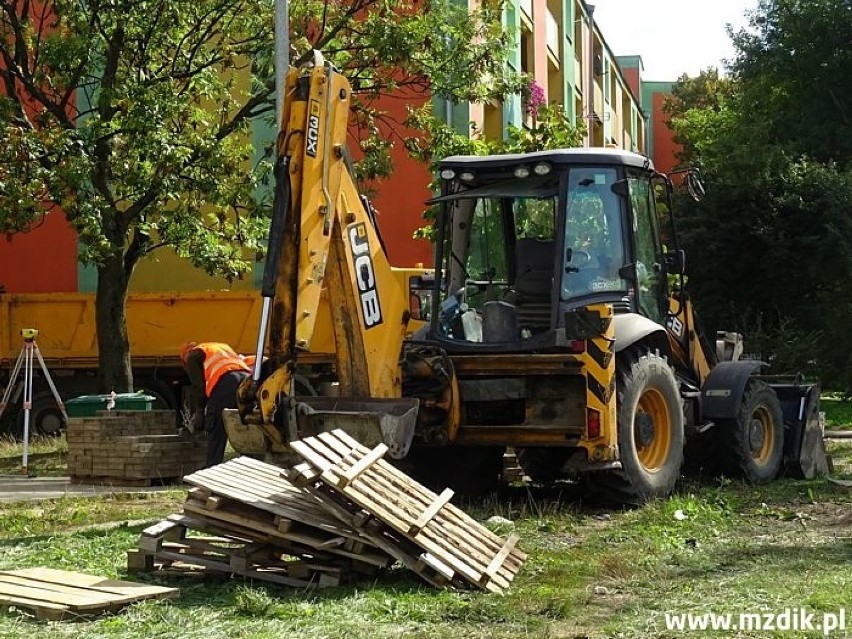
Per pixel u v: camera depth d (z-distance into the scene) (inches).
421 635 236.5
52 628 243.1
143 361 859.4
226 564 292.2
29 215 640.4
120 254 710.5
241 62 902.4
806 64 1382.9
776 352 1033.5
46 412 855.7
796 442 514.3
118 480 544.4
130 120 645.9
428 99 826.8
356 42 725.9
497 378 420.2
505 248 448.5
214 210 834.8
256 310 851.4
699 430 468.1
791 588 274.7
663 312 462.6
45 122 699.4
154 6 685.9
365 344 382.0
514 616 254.1
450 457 463.8
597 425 401.7
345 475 281.1
